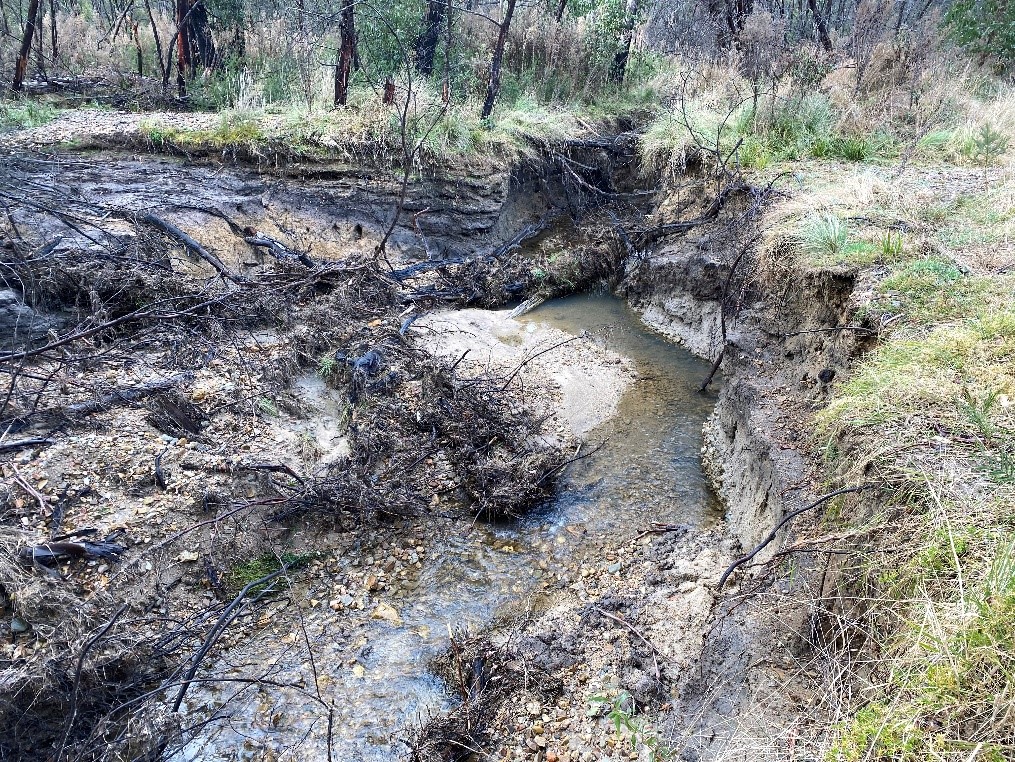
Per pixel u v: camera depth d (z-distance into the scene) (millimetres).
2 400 4840
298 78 9609
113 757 3344
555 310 8383
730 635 3391
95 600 3814
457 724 3467
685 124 9070
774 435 4625
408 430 5602
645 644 3830
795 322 5688
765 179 7754
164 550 4191
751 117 8812
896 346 3906
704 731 2977
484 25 11297
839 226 5664
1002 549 2449
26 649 3516
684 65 12289
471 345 7074
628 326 8047
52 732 3438
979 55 10141
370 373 6008
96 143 8055
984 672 2182
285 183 8375
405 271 8227
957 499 2768
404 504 4941
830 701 2590
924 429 3230
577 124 10742
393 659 3953
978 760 2006
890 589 2658
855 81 9008
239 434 5152
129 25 12891
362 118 8797
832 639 2918
